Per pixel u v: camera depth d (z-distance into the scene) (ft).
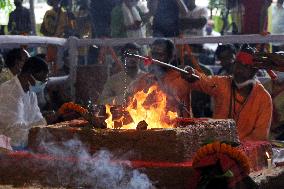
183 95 32.14
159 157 19.81
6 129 28.30
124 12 51.83
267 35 38.47
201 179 19.29
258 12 50.65
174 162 19.66
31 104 30.94
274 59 23.97
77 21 55.01
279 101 36.19
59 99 42.75
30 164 20.99
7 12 58.80
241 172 19.53
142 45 42.52
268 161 24.29
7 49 45.27
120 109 23.94
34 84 30.17
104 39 42.19
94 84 41.81
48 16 55.62
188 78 30.25
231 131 22.62
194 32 49.37
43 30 55.83
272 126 36.35
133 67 36.47
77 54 44.75
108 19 53.67
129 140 20.11
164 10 49.78
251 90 29.09
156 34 50.29
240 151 19.51
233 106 29.35
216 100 30.17
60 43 42.37
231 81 29.84
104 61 43.62
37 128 21.49
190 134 20.13
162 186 19.49
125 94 33.91
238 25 51.96
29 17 57.36
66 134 21.01
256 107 28.89
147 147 19.90
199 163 19.31
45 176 20.84
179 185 19.40
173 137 19.62
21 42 37.40
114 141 20.27
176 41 39.06
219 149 19.40
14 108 28.78
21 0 57.31
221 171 19.24
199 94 40.47
